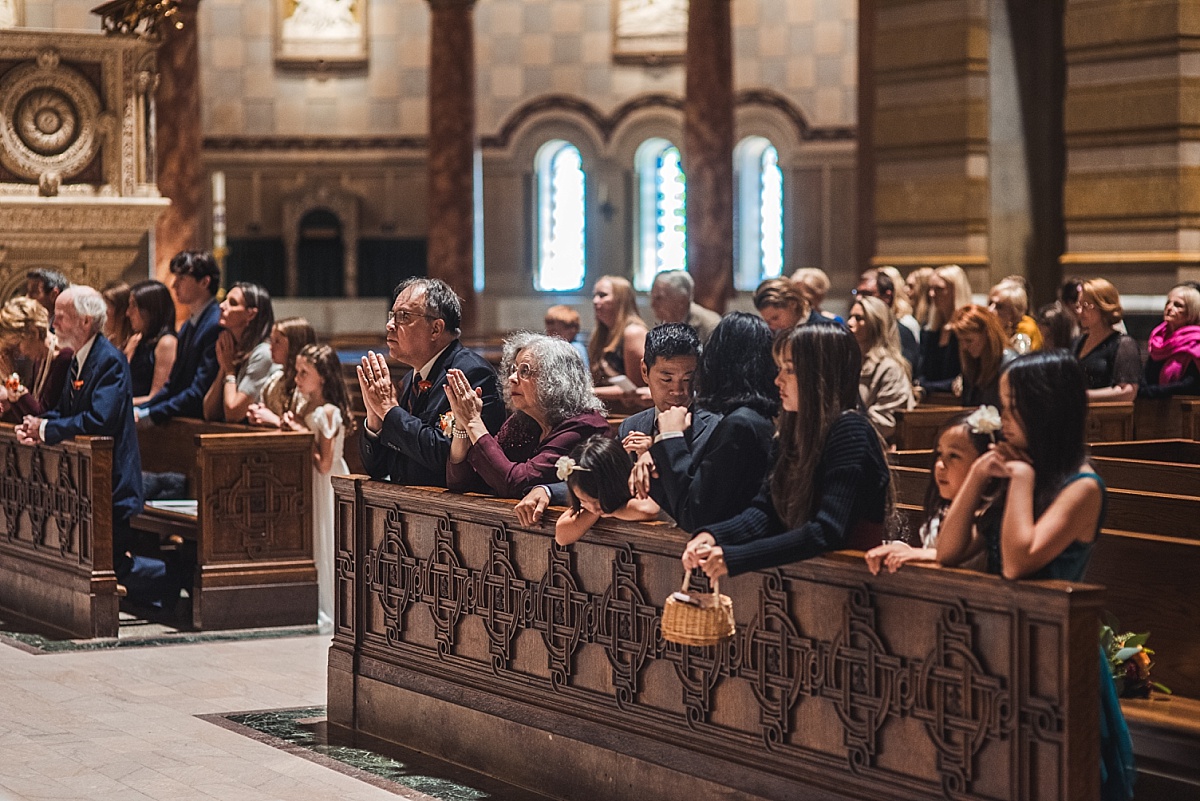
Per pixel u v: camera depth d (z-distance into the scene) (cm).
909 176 1719
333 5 2745
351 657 652
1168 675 538
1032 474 414
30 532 905
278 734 641
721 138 2117
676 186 2780
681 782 504
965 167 1664
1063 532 409
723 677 494
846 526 451
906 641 437
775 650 475
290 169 2755
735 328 498
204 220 2738
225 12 2728
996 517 440
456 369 594
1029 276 1700
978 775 419
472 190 2298
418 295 635
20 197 1270
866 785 450
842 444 457
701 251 2123
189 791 557
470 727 592
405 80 2752
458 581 600
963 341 840
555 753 554
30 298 1012
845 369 460
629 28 2753
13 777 574
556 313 1061
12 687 723
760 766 480
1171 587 537
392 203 2761
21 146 1275
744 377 495
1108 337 991
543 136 2792
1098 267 1519
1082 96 1528
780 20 2672
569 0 2767
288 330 905
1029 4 1689
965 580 417
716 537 460
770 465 475
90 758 601
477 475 600
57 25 1348
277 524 868
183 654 797
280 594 866
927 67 1691
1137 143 1493
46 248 1295
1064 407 418
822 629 461
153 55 1310
